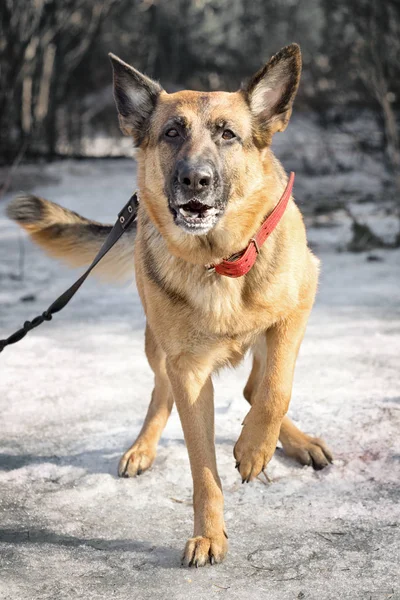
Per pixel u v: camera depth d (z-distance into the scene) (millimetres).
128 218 4301
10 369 6012
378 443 4332
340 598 2920
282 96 3898
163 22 41344
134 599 2973
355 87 16703
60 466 4297
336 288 8453
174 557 3305
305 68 19734
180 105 3828
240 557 3273
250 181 3779
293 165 20516
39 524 3650
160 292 3684
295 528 3504
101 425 4859
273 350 3717
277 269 3695
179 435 4711
